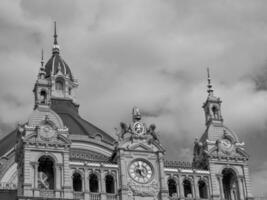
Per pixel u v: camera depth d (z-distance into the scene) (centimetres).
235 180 11400
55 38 16112
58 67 15300
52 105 14562
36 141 10594
